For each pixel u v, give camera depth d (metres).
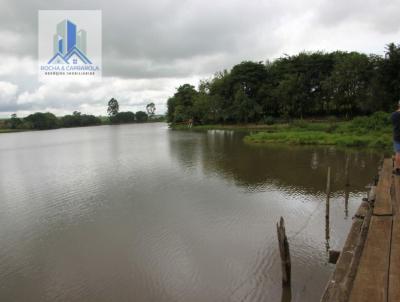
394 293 5.40
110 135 89.81
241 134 70.25
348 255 7.53
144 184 26.78
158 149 49.97
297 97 75.06
